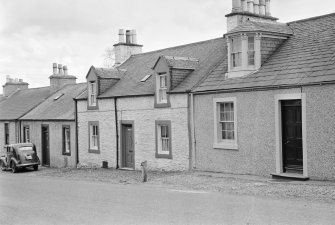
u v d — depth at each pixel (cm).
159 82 2233
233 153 1855
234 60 1917
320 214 1045
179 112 2102
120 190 1645
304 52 1759
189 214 1132
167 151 2209
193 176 1862
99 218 1151
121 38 3119
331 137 1509
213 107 1938
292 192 1343
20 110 3775
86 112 2788
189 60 2238
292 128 1662
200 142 2003
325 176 1526
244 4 2236
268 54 1881
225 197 1348
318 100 1541
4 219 1215
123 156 2506
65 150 3061
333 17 1900
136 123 2384
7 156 3041
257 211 1114
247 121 1792
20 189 1856
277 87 1667
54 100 3550
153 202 1330
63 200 1481
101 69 2716
